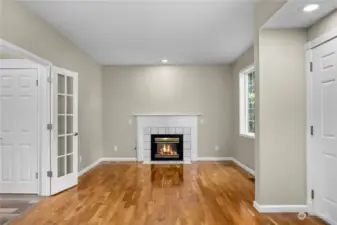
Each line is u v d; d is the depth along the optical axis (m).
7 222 3.39
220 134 8.05
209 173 6.27
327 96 3.29
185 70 8.09
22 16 3.70
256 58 3.82
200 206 3.97
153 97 8.09
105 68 8.09
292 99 3.70
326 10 3.09
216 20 4.32
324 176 3.38
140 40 5.43
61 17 4.18
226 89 8.05
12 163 4.53
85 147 6.51
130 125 8.09
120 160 8.05
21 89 4.52
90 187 5.05
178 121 8.03
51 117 4.52
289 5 2.94
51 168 4.52
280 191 3.70
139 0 3.57
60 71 4.76
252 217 3.53
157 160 8.01
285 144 3.70
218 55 6.84
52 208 3.89
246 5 3.76
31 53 3.93
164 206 3.97
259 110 3.72
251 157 6.23
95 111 7.39
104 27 4.66
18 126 4.52
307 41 3.68
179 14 4.07
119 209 3.85
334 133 3.18
